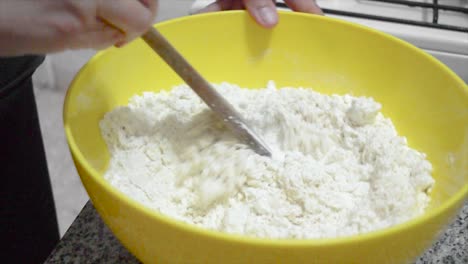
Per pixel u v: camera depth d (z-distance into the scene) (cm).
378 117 58
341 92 61
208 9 64
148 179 52
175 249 40
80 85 51
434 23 69
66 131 46
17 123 57
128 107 56
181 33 59
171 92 60
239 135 53
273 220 48
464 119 50
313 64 61
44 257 68
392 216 47
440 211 40
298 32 61
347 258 39
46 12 39
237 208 49
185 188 51
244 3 60
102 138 54
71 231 52
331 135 56
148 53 58
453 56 68
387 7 75
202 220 49
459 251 51
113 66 56
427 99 55
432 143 54
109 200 41
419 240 40
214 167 51
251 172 51
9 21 38
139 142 55
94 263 49
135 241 42
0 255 60
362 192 51
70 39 40
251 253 38
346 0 76
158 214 39
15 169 59
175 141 55
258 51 62
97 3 40
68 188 112
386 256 40
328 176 51
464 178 47
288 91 60
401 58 57
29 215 63
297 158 52
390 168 51
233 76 62
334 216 49
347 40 59
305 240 38
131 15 41
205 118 55
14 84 53
